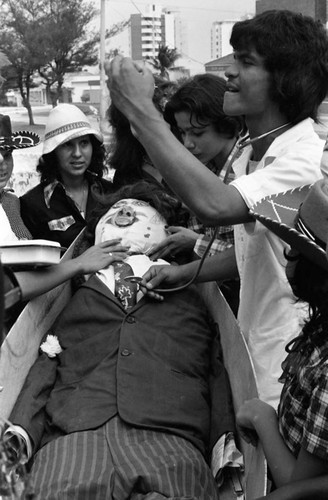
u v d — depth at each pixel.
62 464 2.74
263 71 2.84
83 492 2.66
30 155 7.08
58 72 42.59
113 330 3.22
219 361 3.26
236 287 3.82
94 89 46.25
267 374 3.05
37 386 3.13
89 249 3.48
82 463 2.74
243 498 2.89
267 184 2.71
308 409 2.23
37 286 3.15
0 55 4.41
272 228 2.31
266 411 2.55
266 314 3.02
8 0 40.50
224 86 3.68
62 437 2.87
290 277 2.33
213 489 2.80
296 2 15.35
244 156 3.19
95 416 2.91
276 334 3.00
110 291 3.35
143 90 2.62
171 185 2.65
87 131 4.63
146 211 3.69
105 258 3.45
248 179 2.71
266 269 2.97
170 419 2.93
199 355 3.24
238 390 3.03
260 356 3.06
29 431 2.94
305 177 2.75
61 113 4.66
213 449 2.96
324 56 2.87
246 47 2.85
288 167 2.75
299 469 2.25
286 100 2.87
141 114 2.61
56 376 3.20
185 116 3.68
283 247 2.90
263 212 2.42
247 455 2.85
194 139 3.71
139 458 2.75
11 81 40.41
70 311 3.36
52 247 2.93
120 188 3.90
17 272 3.05
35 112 44.59
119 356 3.09
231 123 3.67
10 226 4.09
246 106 2.91
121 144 3.96
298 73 2.83
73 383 3.11
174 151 2.59
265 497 2.21
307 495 2.19
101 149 4.79
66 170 4.65
